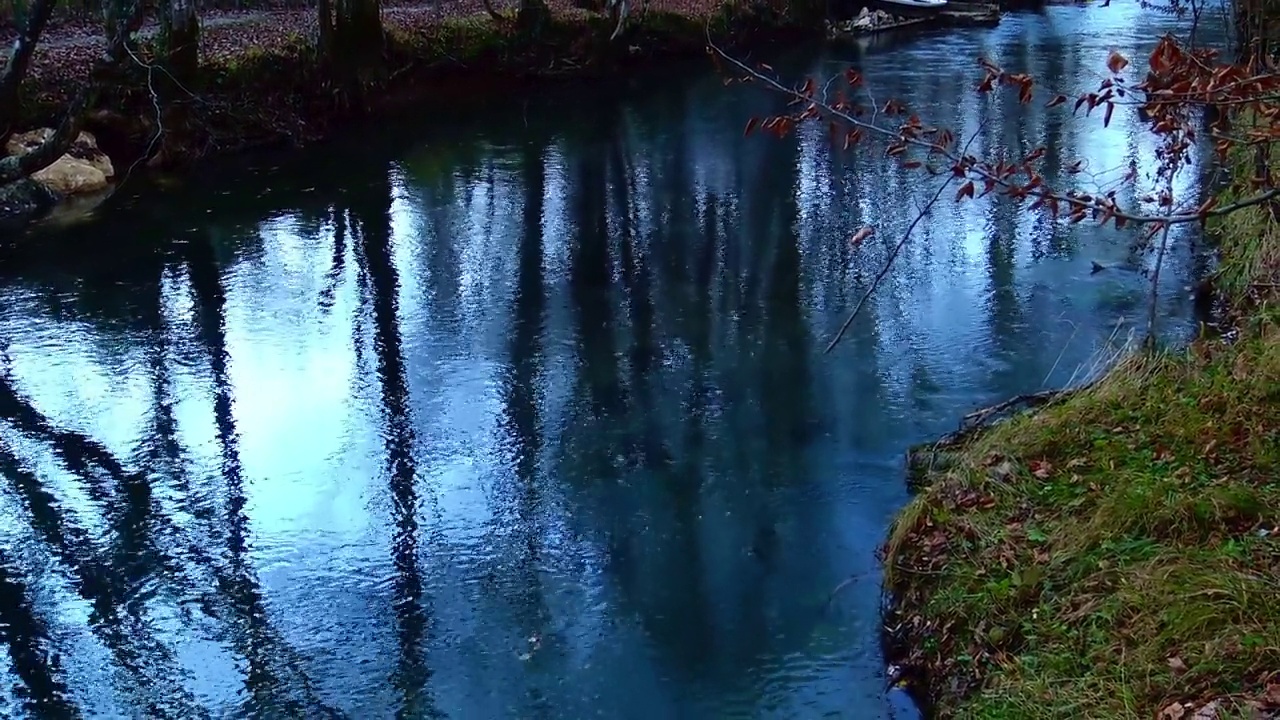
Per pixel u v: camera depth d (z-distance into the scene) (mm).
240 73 15477
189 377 8336
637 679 4984
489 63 19938
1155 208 10352
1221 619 4031
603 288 10008
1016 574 4828
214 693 5043
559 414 7578
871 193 12625
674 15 22844
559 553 5992
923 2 27484
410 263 10828
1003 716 4098
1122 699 3902
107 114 13922
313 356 8672
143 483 6859
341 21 17156
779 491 6445
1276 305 6898
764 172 13820
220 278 10453
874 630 5160
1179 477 5027
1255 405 5461
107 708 4969
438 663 5172
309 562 6008
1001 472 5617
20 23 13781
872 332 8672
